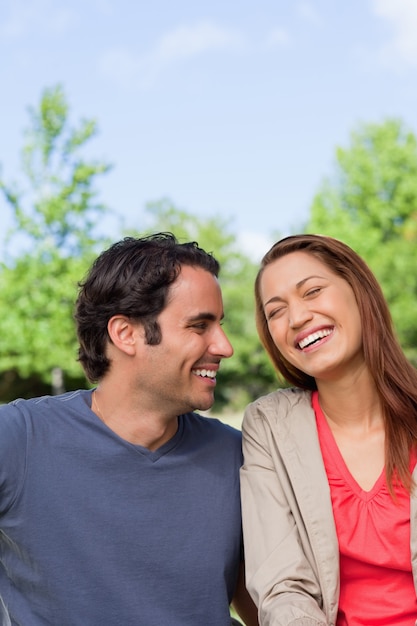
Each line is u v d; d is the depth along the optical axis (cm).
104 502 199
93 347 211
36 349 1288
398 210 2016
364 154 2066
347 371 224
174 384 205
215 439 222
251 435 227
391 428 219
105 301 208
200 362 208
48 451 199
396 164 2042
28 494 196
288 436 222
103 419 209
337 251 227
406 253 1945
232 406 2373
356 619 210
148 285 203
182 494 208
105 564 196
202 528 207
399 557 208
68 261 1256
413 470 212
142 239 219
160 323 203
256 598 205
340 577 214
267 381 2352
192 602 202
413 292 1952
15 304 1273
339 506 215
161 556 200
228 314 2367
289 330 226
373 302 225
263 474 221
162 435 209
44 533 195
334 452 222
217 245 2677
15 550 198
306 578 205
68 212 1252
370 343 222
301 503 213
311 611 195
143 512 201
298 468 217
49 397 214
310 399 235
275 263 229
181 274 206
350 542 211
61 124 1255
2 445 195
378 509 212
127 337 206
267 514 214
